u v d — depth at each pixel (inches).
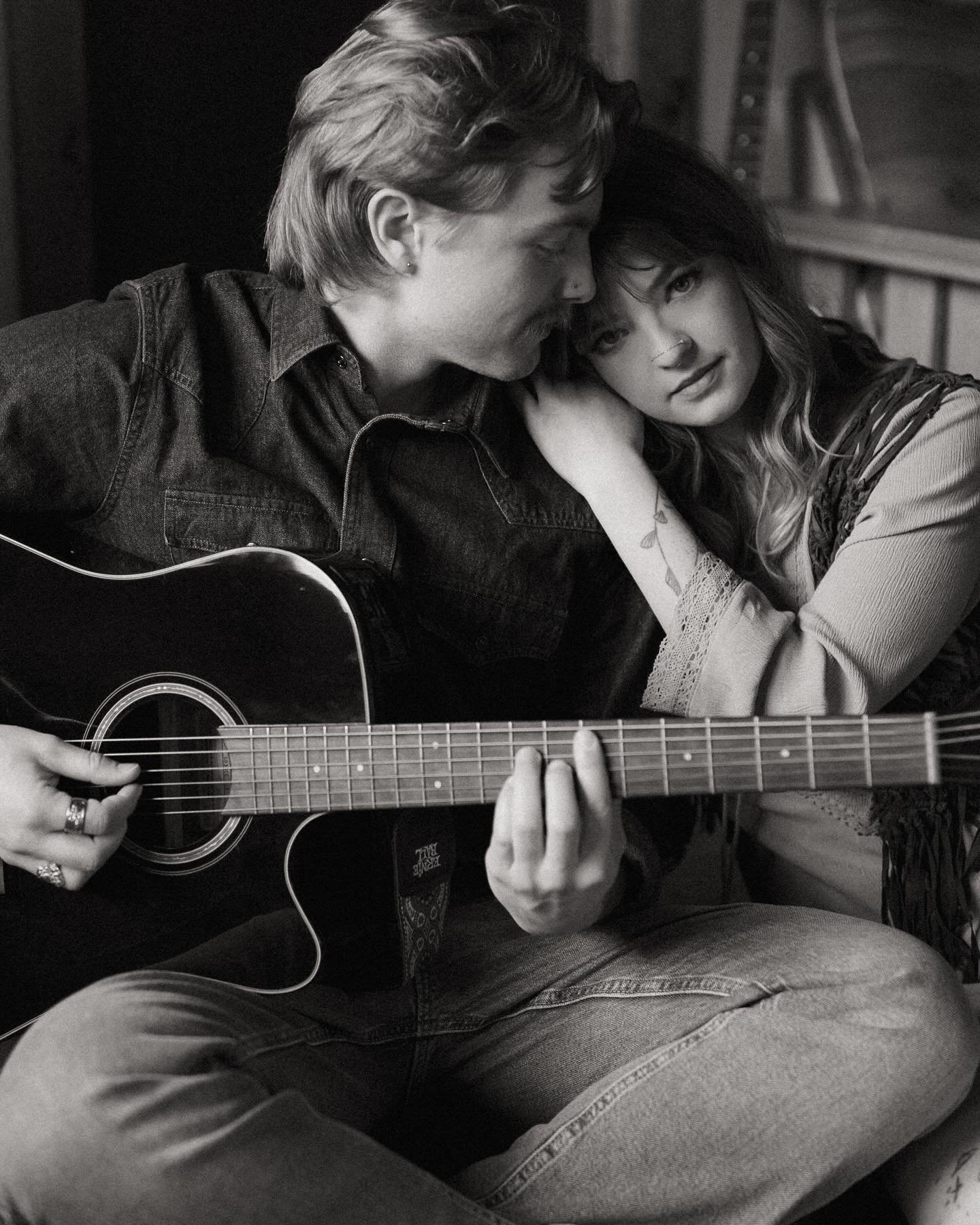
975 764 49.1
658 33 131.7
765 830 64.6
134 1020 45.9
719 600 56.6
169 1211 42.5
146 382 59.3
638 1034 53.8
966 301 109.8
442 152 52.2
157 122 106.7
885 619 56.2
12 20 99.4
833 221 120.6
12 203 102.0
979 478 58.7
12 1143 43.5
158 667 56.1
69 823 52.6
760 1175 48.8
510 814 49.8
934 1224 52.2
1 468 59.1
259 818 54.7
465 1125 57.7
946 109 111.8
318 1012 54.1
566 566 61.8
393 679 55.6
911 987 50.2
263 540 59.1
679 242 56.7
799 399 61.1
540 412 61.5
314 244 57.2
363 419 60.1
